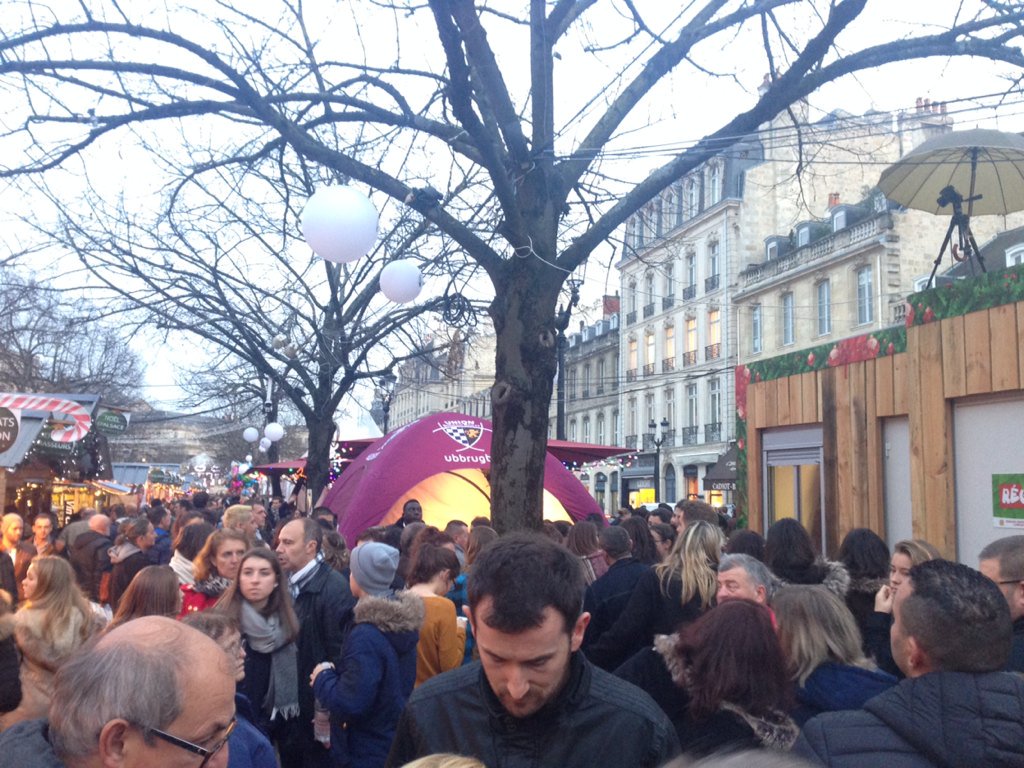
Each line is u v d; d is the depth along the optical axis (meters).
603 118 7.54
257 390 21.73
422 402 59.88
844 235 32.16
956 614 2.12
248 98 6.64
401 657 3.82
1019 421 5.40
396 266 7.41
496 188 6.73
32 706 3.33
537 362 6.86
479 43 6.58
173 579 4.07
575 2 7.29
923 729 2.02
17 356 25.23
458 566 4.68
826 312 33.09
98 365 30.73
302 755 4.23
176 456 59.84
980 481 5.71
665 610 4.21
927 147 5.91
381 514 11.66
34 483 15.84
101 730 1.59
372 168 7.04
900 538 6.52
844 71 7.13
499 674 1.97
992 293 5.55
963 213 6.60
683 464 41.72
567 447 14.25
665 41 7.15
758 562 3.64
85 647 1.76
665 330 43.78
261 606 4.12
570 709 2.06
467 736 2.09
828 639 2.84
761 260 37.84
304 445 49.03
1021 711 2.01
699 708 2.55
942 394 6.00
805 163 9.05
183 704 1.63
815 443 7.61
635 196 7.23
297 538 4.48
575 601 1.98
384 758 3.69
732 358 37.94
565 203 7.46
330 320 15.90
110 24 6.44
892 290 29.95
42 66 6.52
